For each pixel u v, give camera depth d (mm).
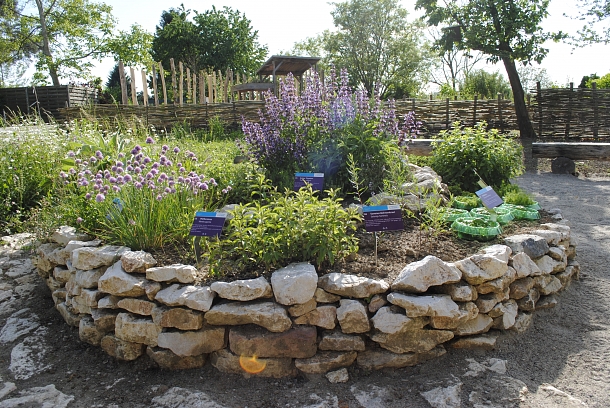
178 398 2617
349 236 3307
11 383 2824
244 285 2754
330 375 2732
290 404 2549
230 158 6098
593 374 2758
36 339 3309
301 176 3898
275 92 13016
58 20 28375
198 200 4000
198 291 2777
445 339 2828
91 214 3820
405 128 4945
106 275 2994
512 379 2688
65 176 4176
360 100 4645
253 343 2734
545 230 3895
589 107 12953
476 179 5453
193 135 11086
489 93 25312
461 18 13672
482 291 2965
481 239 3598
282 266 3100
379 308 2775
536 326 3275
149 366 2945
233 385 2727
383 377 2746
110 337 3049
